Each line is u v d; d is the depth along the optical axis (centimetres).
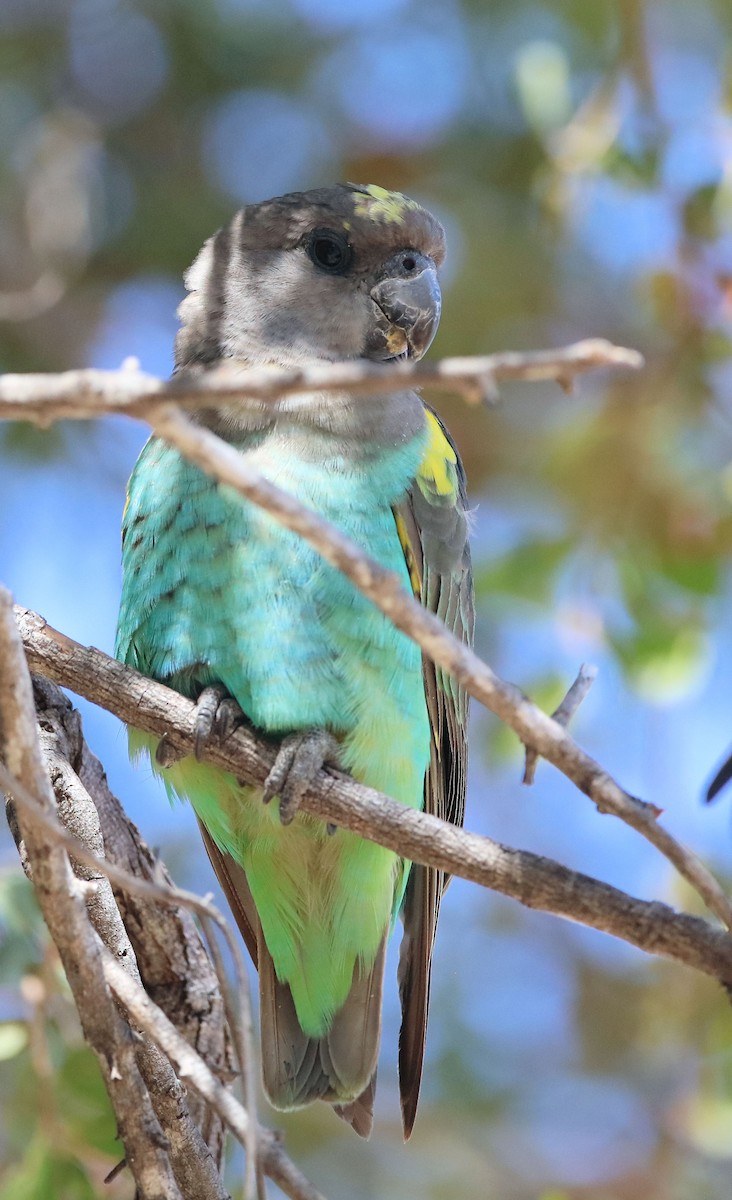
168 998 741
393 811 643
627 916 562
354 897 819
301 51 1248
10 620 547
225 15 1239
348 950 830
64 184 1220
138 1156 587
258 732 774
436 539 868
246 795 798
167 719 727
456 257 1243
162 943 733
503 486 1281
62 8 1257
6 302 1176
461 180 1243
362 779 789
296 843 812
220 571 773
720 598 1040
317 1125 1203
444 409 1292
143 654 805
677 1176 1159
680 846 525
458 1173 1194
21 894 779
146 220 1257
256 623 768
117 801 729
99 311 1285
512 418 1302
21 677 555
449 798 895
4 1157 905
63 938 568
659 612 990
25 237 1265
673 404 1088
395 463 834
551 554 1012
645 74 1037
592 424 1092
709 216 1019
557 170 1020
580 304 1280
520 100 1079
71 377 470
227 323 925
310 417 809
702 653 1010
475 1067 1254
